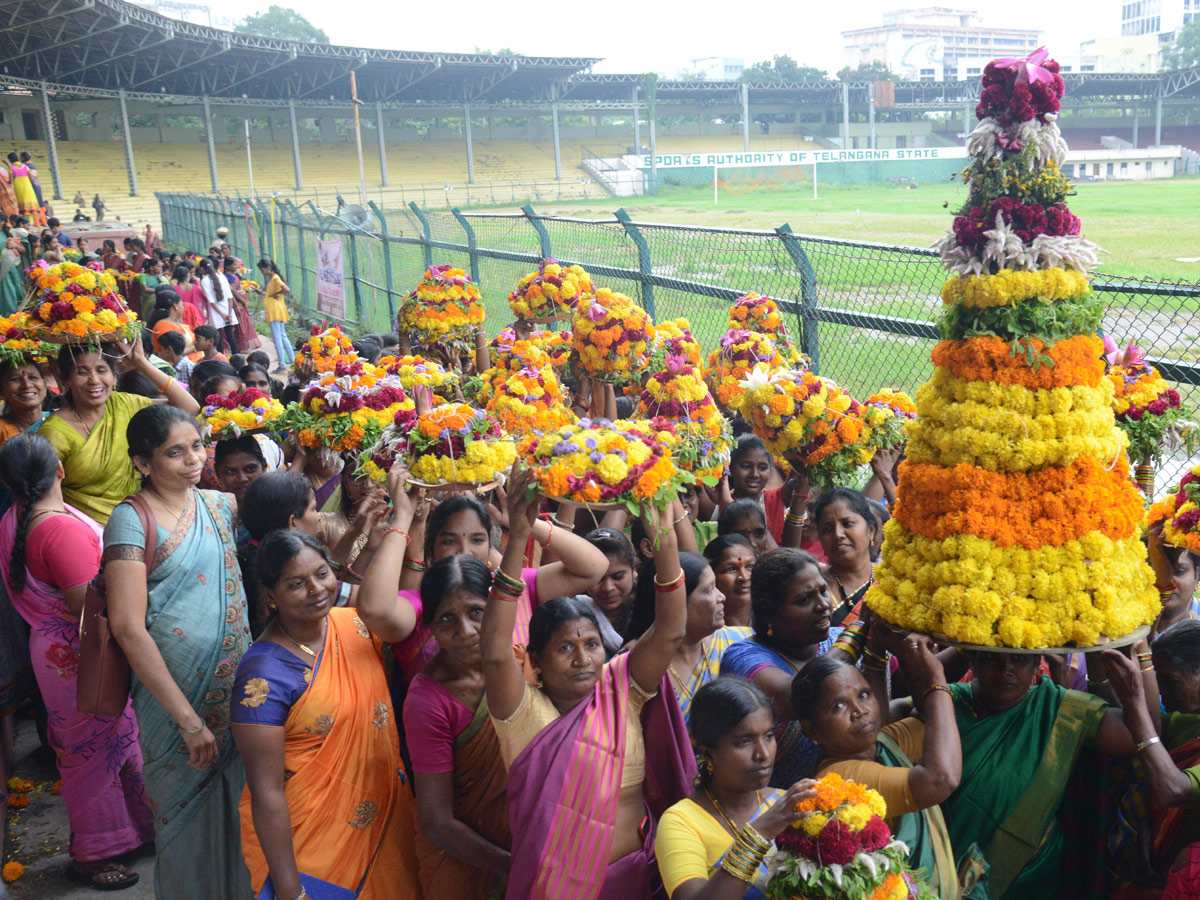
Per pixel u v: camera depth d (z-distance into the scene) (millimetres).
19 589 4270
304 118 76312
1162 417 3773
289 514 3947
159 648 3600
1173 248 26391
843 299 6445
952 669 3336
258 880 3162
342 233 17594
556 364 6359
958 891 2770
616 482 2670
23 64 54938
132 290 15312
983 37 158375
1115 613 2629
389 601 3115
